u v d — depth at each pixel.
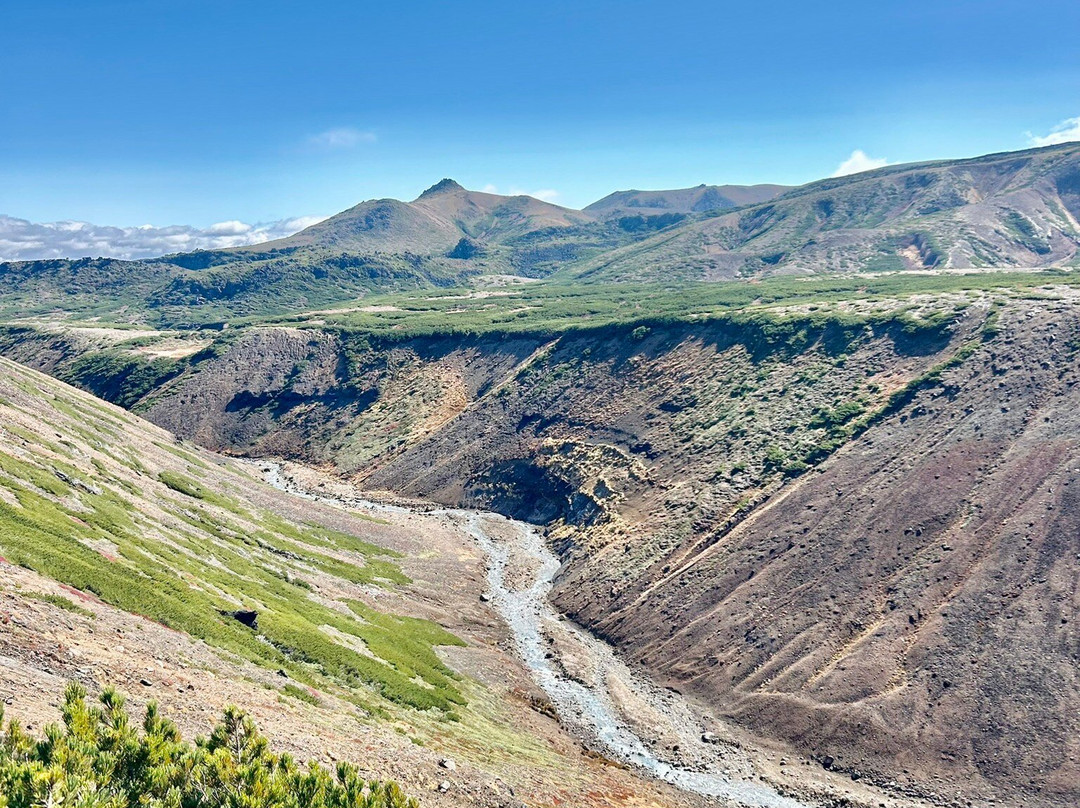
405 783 32.53
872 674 58.97
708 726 60.06
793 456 88.56
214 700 31.50
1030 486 67.31
